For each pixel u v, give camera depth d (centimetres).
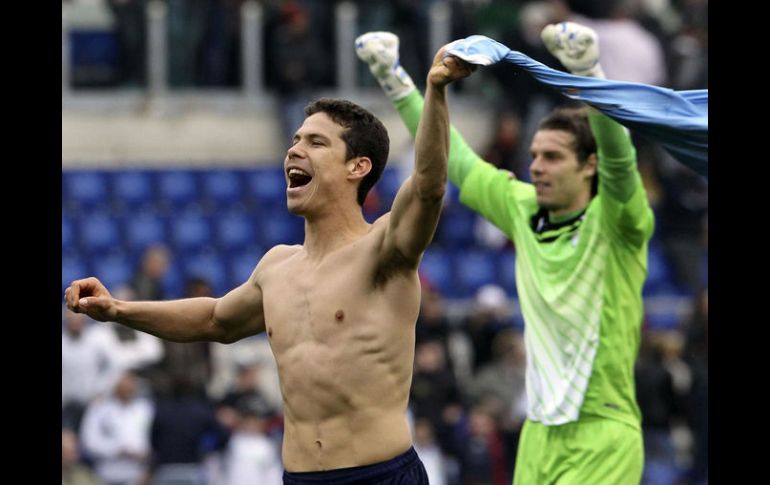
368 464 1436
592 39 1822
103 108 5144
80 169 4938
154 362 3494
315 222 1491
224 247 4747
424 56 4931
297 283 1488
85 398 3494
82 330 3522
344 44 5066
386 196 4838
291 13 5059
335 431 1443
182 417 3388
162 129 5159
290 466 1469
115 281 4497
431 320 3612
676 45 4709
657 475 3512
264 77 5206
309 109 1508
